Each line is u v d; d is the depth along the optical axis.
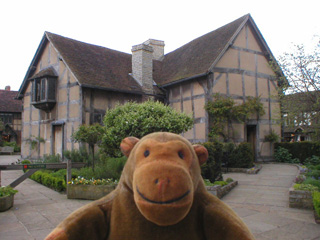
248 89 14.19
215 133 12.62
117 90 13.48
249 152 11.55
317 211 4.62
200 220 1.36
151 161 1.18
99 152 9.62
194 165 1.32
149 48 15.63
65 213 5.44
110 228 1.39
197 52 15.45
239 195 6.90
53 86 14.30
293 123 9.31
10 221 4.89
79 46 15.30
